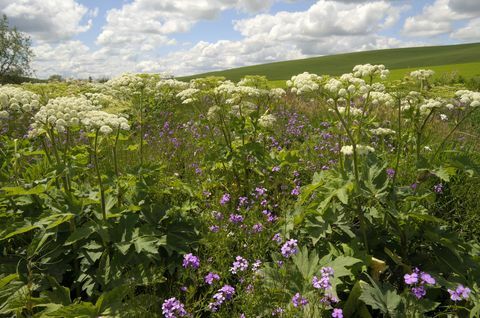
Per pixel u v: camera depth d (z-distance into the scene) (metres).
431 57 106.19
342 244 4.61
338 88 5.07
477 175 4.91
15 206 5.23
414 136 5.95
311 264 4.28
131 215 4.81
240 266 4.07
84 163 6.01
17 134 9.32
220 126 6.99
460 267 4.54
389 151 8.22
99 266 4.49
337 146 8.55
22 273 4.53
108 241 4.54
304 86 5.11
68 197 4.80
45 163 5.76
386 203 4.68
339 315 3.37
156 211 5.26
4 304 4.14
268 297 3.94
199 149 8.71
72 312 3.87
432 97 5.41
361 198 5.17
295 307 3.64
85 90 7.06
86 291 4.55
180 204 6.12
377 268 4.38
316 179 5.41
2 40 37.16
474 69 63.53
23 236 5.09
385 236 5.07
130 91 6.98
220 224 5.32
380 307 3.79
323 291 3.77
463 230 5.73
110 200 4.96
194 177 7.55
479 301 3.95
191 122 10.49
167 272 4.82
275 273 4.18
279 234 4.72
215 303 3.71
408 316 3.68
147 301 4.11
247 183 6.90
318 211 4.73
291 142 10.58
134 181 5.32
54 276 4.50
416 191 5.02
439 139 9.19
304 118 12.78
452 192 6.26
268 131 7.37
